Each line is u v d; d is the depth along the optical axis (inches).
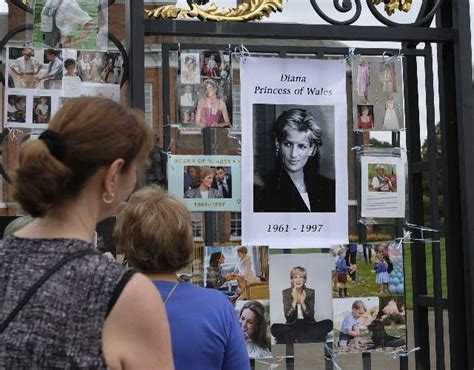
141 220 95.0
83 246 63.4
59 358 58.7
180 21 141.3
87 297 60.7
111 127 64.9
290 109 150.9
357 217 158.4
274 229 148.5
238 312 145.6
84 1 142.1
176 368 90.6
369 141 179.6
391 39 149.3
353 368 343.3
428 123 154.6
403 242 155.3
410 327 348.8
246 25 143.9
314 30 146.3
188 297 93.9
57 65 140.3
